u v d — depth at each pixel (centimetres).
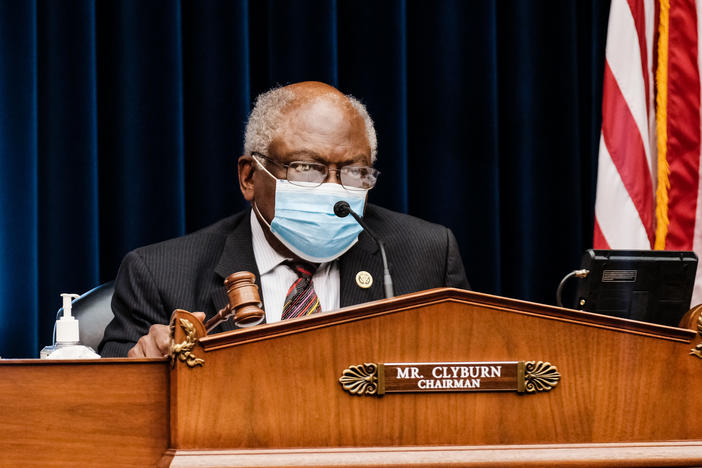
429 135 634
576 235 645
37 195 554
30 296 541
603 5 658
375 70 613
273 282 376
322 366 209
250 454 202
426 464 207
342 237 357
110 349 359
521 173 647
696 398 225
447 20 634
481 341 216
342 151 357
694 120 574
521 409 217
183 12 597
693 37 579
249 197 392
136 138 570
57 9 559
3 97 543
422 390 212
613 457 216
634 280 280
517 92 651
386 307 212
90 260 557
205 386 205
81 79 559
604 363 221
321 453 206
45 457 207
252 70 619
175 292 366
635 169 575
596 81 657
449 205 630
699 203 568
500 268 638
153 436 211
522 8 652
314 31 591
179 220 571
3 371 208
